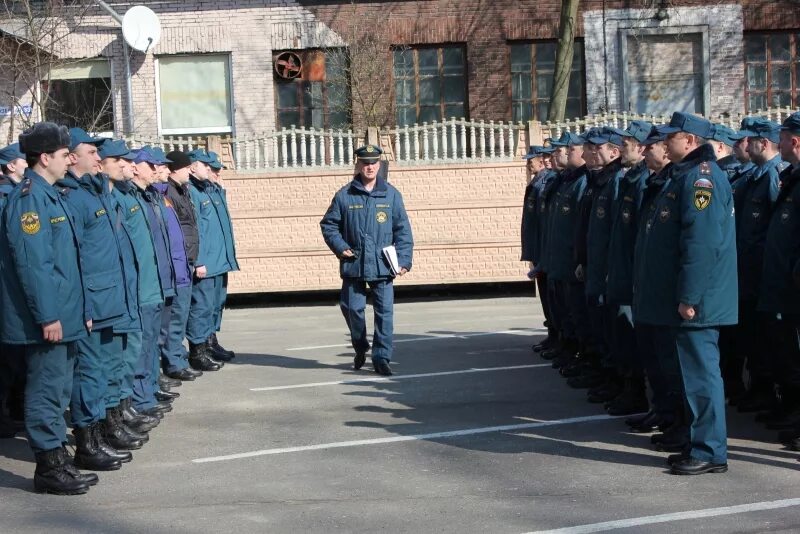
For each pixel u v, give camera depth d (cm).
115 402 868
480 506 696
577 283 1088
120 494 749
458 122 1862
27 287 723
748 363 956
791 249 843
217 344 1319
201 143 1859
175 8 2292
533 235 1298
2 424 932
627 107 2316
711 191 746
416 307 1819
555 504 696
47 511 710
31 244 723
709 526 643
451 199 1866
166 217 1128
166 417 1002
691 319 746
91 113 2281
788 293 846
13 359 805
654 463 789
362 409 1011
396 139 1864
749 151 934
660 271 768
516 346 1357
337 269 1878
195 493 746
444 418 962
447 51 2312
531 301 1827
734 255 752
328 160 1877
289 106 2312
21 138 746
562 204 1108
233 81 2294
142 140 1831
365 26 2288
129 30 2188
